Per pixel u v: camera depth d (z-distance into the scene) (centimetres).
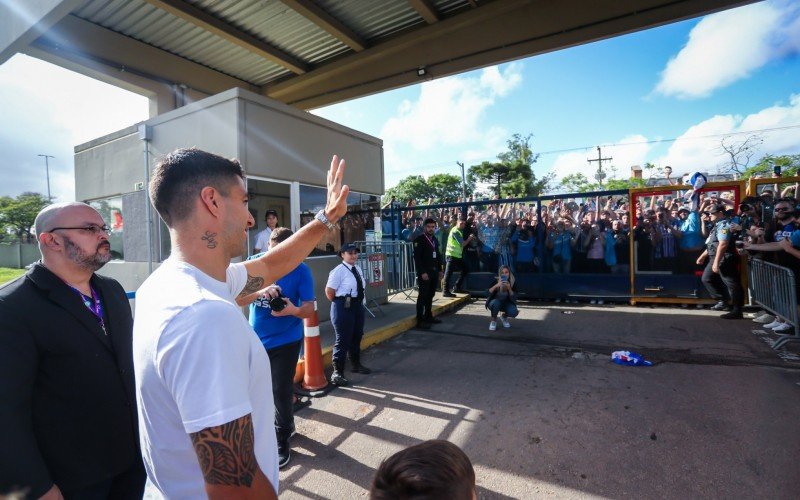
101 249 173
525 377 469
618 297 858
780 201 685
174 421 97
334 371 466
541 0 856
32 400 153
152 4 798
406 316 752
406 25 955
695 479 274
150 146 702
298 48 1031
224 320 93
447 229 1045
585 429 345
